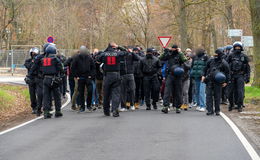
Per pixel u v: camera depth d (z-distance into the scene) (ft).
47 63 60.54
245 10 172.76
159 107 76.02
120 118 59.06
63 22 254.88
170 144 40.65
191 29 195.42
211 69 62.75
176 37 208.23
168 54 65.62
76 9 263.90
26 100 90.53
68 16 255.09
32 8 243.60
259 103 79.15
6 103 77.82
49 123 55.16
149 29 231.30
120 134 45.98
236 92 68.54
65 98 92.38
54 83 60.64
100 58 61.31
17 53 202.80
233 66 67.36
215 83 62.54
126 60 69.46
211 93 63.00
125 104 69.82
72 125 52.90
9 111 75.15
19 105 83.51
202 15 168.66
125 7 231.30
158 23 227.81
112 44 61.52
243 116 61.62
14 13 218.38
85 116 62.08
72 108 70.38
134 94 70.64
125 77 69.46
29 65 67.87
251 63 173.88
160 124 53.01
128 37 252.42
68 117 61.16
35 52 67.82
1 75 189.57
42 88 64.08
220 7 163.43
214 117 60.13
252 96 84.84
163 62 79.51
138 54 76.74
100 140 42.75
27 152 37.83
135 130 48.49
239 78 67.46
